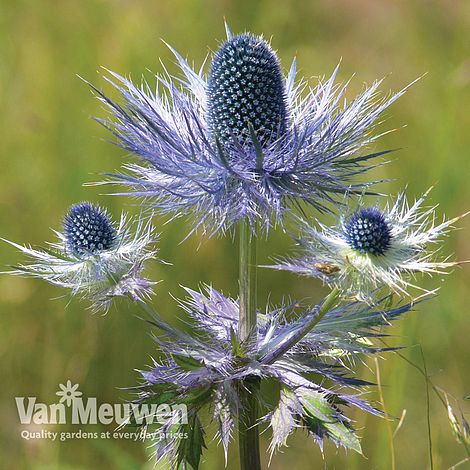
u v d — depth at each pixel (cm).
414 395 885
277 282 1016
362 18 1211
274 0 1206
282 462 857
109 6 1160
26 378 903
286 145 503
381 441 798
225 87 545
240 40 554
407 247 501
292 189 507
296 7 1207
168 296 977
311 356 535
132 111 504
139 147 498
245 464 550
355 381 513
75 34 1138
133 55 1110
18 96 1093
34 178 1049
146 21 1154
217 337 557
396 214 527
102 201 1038
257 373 500
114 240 573
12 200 1027
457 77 1074
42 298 940
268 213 502
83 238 561
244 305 536
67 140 1067
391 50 1193
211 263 1005
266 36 1197
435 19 1197
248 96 541
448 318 942
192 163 502
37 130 1066
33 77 1105
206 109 580
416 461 837
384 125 1125
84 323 923
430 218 1012
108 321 921
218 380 499
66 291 936
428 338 938
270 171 500
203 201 504
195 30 1161
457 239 999
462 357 927
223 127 545
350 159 505
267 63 550
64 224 586
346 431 482
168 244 999
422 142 1095
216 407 496
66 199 1034
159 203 513
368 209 519
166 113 542
